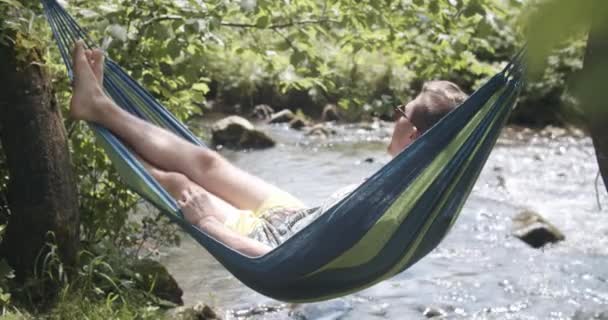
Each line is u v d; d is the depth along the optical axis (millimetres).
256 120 18078
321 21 7082
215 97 18609
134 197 7340
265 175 13477
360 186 4199
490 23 6332
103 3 6520
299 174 13594
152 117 5496
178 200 4902
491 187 13047
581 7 1151
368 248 4387
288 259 4371
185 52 6613
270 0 6473
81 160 7039
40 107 6148
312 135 16719
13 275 6109
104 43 6109
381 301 8234
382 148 15648
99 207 7129
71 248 6379
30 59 6066
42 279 6246
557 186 13195
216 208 4781
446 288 8656
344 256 4375
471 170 4414
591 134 2088
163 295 7414
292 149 15516
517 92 4246
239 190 4988
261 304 7934
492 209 11703
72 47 5324
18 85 6043
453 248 9977
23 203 6199
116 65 5418
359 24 6996
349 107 7434
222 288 8320
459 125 4215
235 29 7219
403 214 4344
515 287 8766
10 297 6059
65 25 5355
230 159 14586
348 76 17609
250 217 4824
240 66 18719
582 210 11859
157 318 6656
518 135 17047
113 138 4992
